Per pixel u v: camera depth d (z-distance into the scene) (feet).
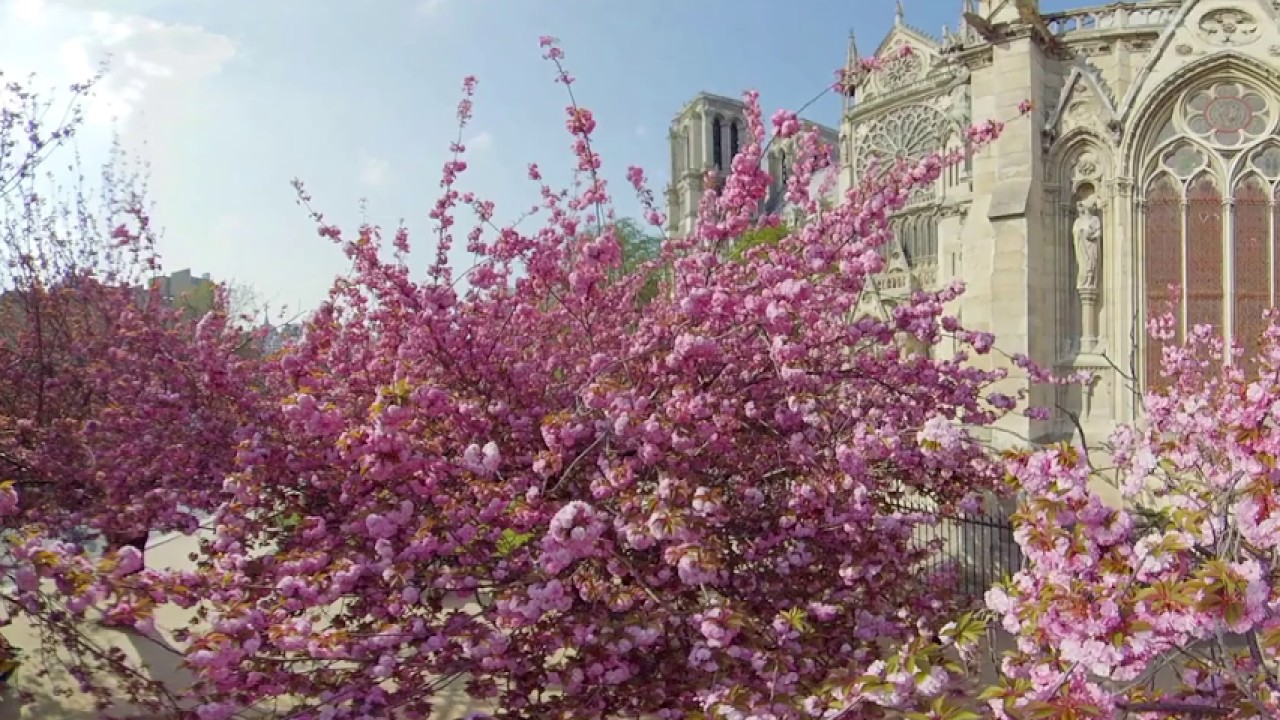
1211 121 59.06
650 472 23.65
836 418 26.48
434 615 21.38
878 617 23.45
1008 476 15.81
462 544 20.98
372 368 28.55
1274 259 58.59
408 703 20.89
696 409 22.15
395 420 19.81
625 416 20.86
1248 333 58.80
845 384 30.40
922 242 147.13
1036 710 13.28
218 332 36.27
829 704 17.02
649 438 21.01
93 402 38.83
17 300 45.01
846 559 23.26
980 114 61.11
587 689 20.81
